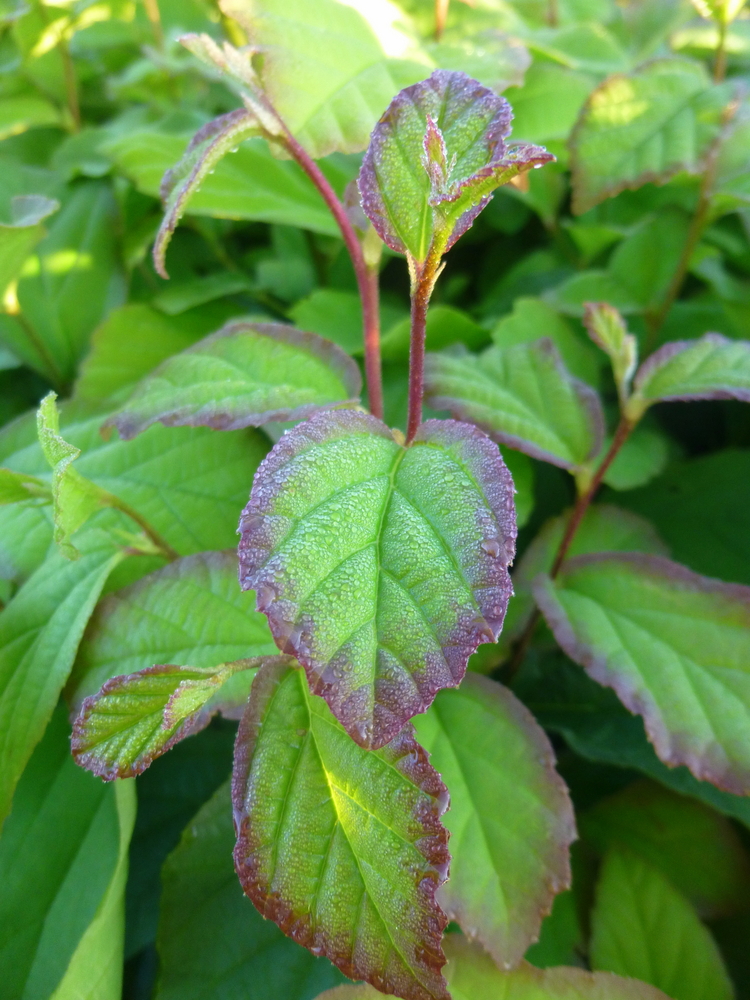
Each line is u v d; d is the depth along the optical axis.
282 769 0.09
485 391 0.15
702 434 0.24
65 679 0.12
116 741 0.09
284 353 0.13
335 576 0.08
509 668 0.17
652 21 0.28
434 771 0.09
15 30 0.24
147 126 0.24
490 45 0.18
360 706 0.07
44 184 0.23
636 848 0.16
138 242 0.23
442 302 0.24
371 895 0.09
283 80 0.14
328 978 0.13
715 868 0.16
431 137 0.08
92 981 0.11
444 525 0.08
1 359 0.21
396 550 0.08
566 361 0.21
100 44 0.27
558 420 0.15
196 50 0.11
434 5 0.25
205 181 0.19
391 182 0.10
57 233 0.22
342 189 0.22
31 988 0.13
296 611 0.08
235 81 0.12
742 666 0.13
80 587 0.13
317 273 0.24
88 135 0.24
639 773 0.17
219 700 0.12
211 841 0.14
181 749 0.18
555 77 0.21
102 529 0.14
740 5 0.20
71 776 0.15
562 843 0.12
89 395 0.20
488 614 0.08
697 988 0.14
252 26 0.14
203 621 0.13
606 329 0.14
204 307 0.22
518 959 0.11
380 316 0.21
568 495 0.21
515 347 0.16
